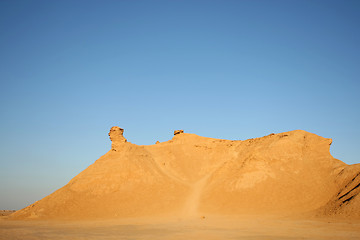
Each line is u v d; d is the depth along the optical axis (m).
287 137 101.94
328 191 82.12
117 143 107.69
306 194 82.56
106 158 104.94
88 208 86.38
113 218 79.69
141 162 103.19
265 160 95.56
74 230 59.78
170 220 72.75
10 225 70.81
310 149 97.38
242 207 81.25
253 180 89.88
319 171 90.25
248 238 47.34
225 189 89.94
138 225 65.81
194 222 68.50
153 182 96.56
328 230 54.94
